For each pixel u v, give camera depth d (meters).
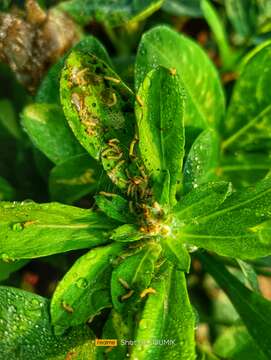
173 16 0.18
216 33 0.17
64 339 0.11
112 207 0.11
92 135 0.12
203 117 0.14
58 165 0.13
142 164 0.12
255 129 0.15
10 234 0.11
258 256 0.11
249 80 0.14
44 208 0.11
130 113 0.12
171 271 0.11
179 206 0.11
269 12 0.18
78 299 0.11
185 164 0.13
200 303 0.18
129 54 0.17
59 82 0.12
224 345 0.15
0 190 0.15
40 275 0.16
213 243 0.11
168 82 0.11
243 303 0.13
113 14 0.15
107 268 0.11
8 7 0.15
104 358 0.11
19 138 0.16
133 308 0.11
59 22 0.15
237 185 0.15
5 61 0.15
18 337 0.11
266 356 0.12
